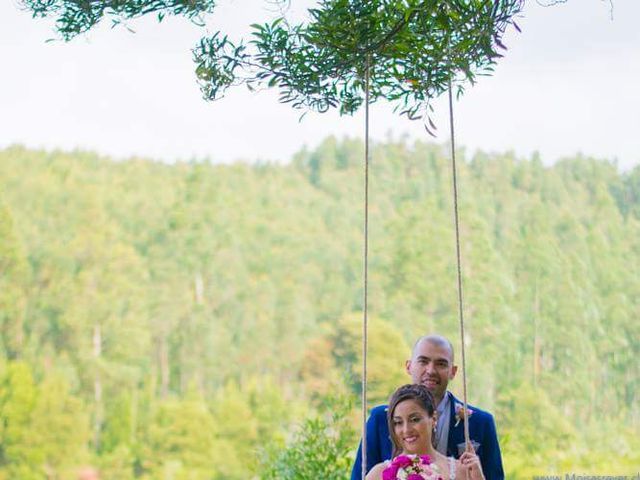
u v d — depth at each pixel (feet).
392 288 153.28
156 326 152.15
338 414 25.99
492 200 164.55
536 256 155.12
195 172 167.63
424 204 161.27
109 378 144.77
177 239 159.12
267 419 143.74
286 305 156.25
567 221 160.25
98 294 149.89
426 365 12.45
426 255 152.97
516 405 142.00
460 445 12.26
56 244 152.05
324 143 175.11
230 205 165.78
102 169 165.68
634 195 165.78
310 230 164.25
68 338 145.69
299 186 171.01
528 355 147.54
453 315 149.59
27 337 144.05
